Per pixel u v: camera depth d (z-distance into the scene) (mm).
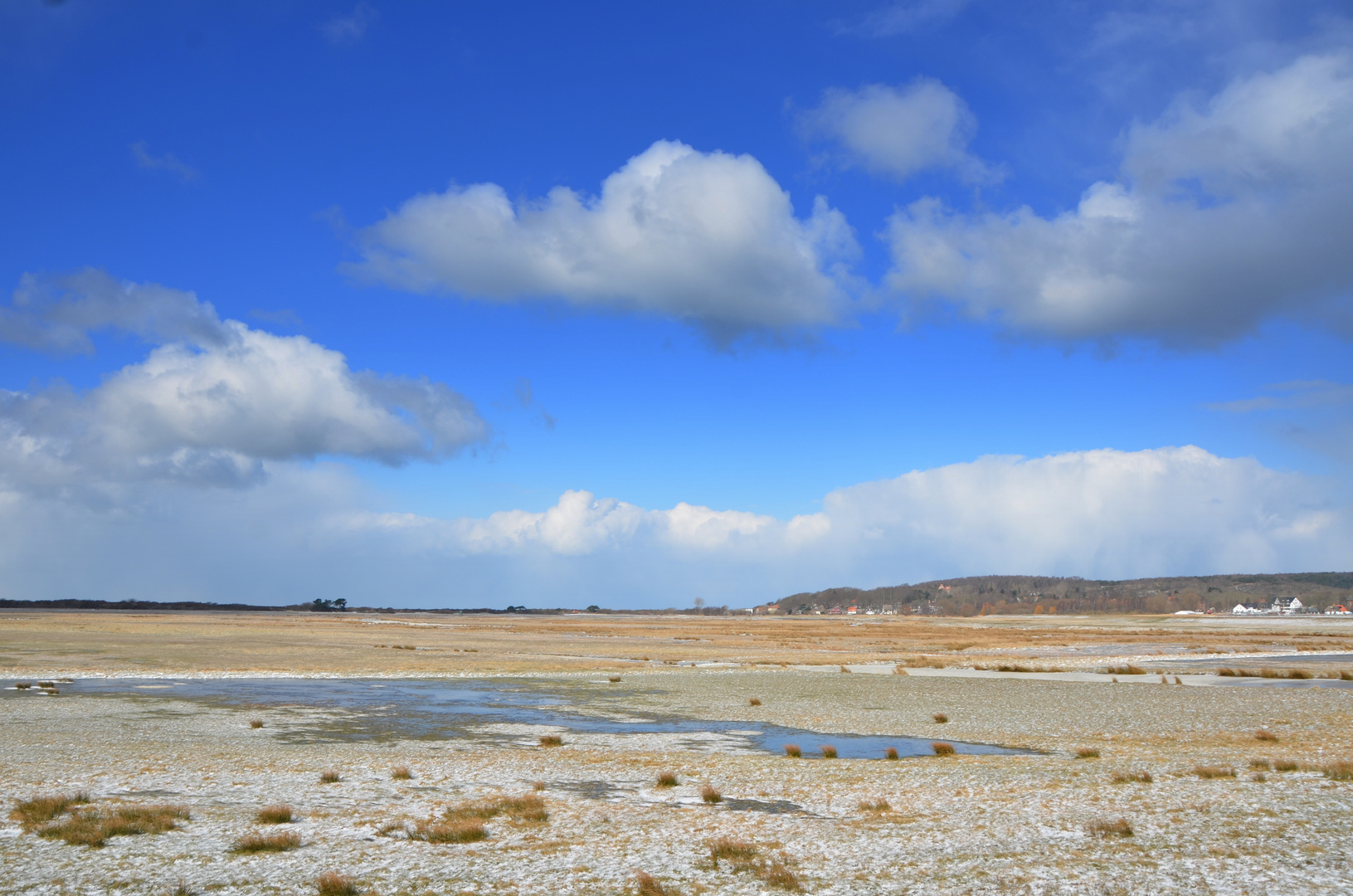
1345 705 43812
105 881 16016
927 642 128500
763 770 27984
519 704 48281
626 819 21016
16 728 35906
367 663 72938
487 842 18859
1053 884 15594
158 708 43719
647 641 123188
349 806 22234
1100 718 40500
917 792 23844
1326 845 17547
